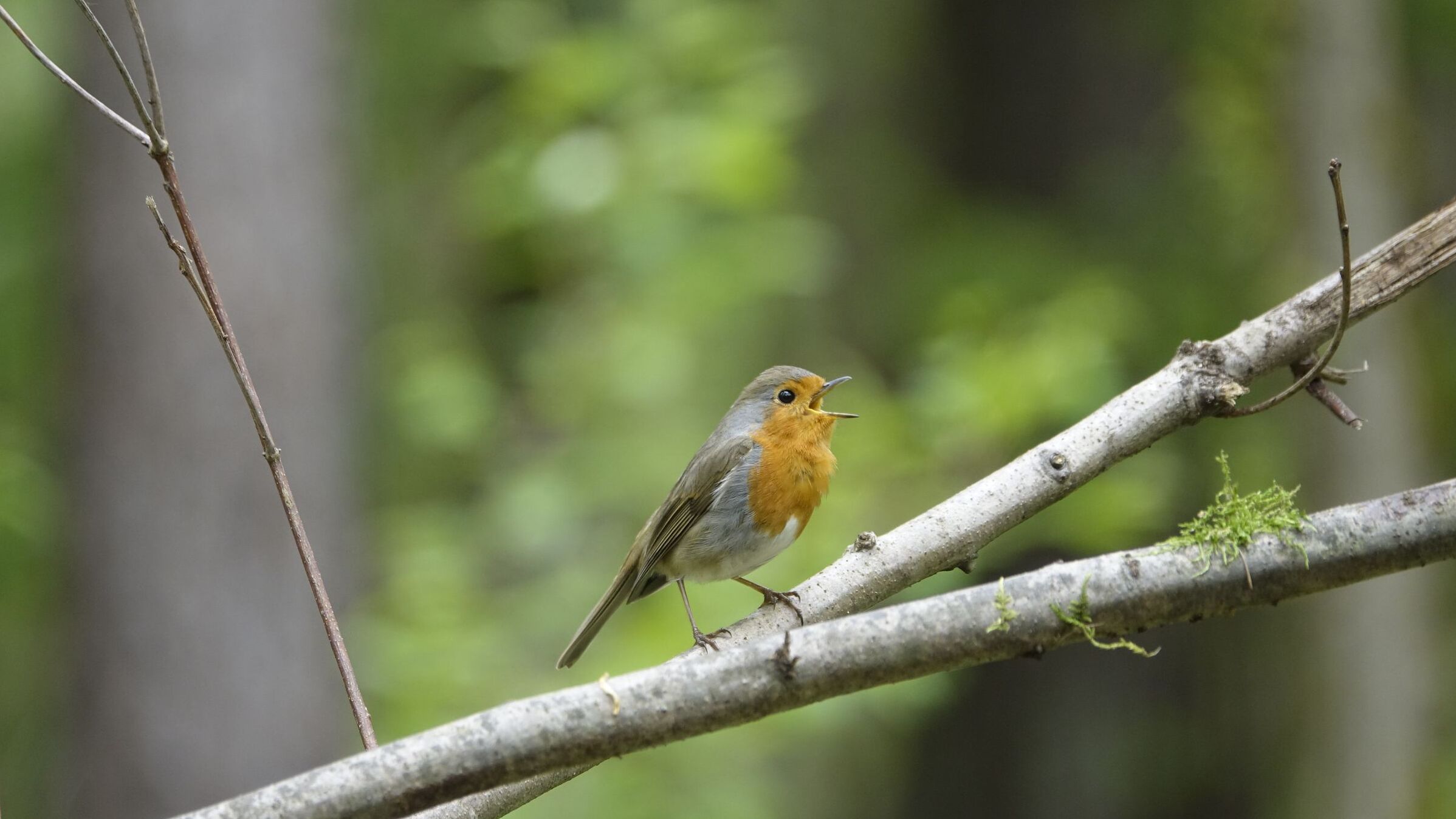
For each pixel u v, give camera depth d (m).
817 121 20.27
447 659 11.78
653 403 13.96
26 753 13.66
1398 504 4.27
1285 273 13.67
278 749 11.61
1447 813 13.04
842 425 12.96
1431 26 16.69
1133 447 5.52
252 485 11.81
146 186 11.83
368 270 17.03
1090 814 19.80
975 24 21.28
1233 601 4.24
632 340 13.77
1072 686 20.42
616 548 13.17
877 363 18.33
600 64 14.09
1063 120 20.42
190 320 11.78
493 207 14.70
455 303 18.02
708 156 13.62
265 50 12.15
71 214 12.02
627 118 14.14
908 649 4.12
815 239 14.51
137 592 11.56
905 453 12.71
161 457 11.64
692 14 14.28
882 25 21.28
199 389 11.73
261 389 11.95
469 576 13.05
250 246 11.99
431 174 18.39
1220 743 19.22
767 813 12.71
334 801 3.90
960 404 12.27
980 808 20.78
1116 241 18.38
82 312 11.89
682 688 4.06
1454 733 13.88
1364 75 13.12
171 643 11.52
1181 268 17.33
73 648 11.84
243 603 11.63
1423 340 14.19
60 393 12.16
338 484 12.48
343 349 12.66
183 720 11.45
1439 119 16.69
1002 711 20.80
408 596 12.50
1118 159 19.55
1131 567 4.22
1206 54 15.20
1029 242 18.62
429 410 13.96
